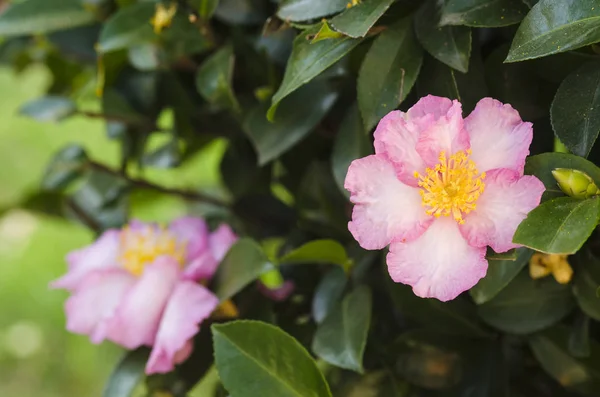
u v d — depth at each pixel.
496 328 0.60
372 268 0.63
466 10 0.54
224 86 0.63
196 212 0.79
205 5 0.64
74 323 0.65
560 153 0.53
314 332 0.63
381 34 0.56
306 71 0.55
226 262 0.62
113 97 0.71
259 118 0.63
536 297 0.58
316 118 0.62
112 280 0.65
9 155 1.78
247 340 0.56
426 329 0.60
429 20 0.56
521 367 0.63
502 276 0.54
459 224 0.53
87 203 0.80
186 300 0.61
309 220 0.66
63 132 1.79
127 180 0.75
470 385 0.60
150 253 0.65
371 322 0.62
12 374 1.36
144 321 0.62
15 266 1.58
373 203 0.53
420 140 0.53
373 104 0.56
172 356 0.61
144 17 0.66
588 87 0.54
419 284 0.53
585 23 0.51
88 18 0.72
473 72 0.56
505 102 0.58
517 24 0.57
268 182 0.72
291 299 0.66
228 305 0.63
